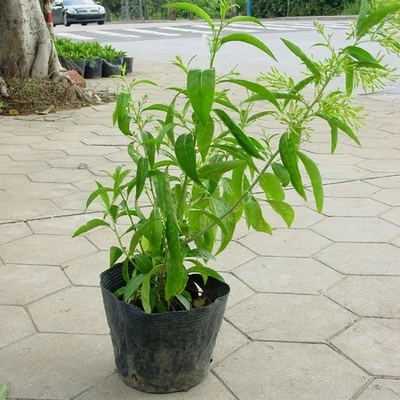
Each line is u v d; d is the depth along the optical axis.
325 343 2.57
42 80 7.84
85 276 3.13
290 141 1.89
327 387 2.29
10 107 7.35
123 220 3.88
